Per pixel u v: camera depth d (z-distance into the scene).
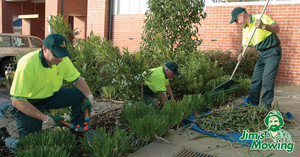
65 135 2.73
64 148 2.52
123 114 3.76
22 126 2.79
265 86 4.38
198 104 4.18
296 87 7.28
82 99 3.01
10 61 9.18
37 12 18.95
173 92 5.23
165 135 3.40
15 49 9.30
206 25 9.11
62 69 2.88
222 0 9.18
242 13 4.54
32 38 10.08
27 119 2.75
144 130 3.15
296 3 7.59
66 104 3.00
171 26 6.71
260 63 4.58
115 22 11.73
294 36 7.71
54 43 2.47
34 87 2.68
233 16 4.61
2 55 8.91
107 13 11.72
